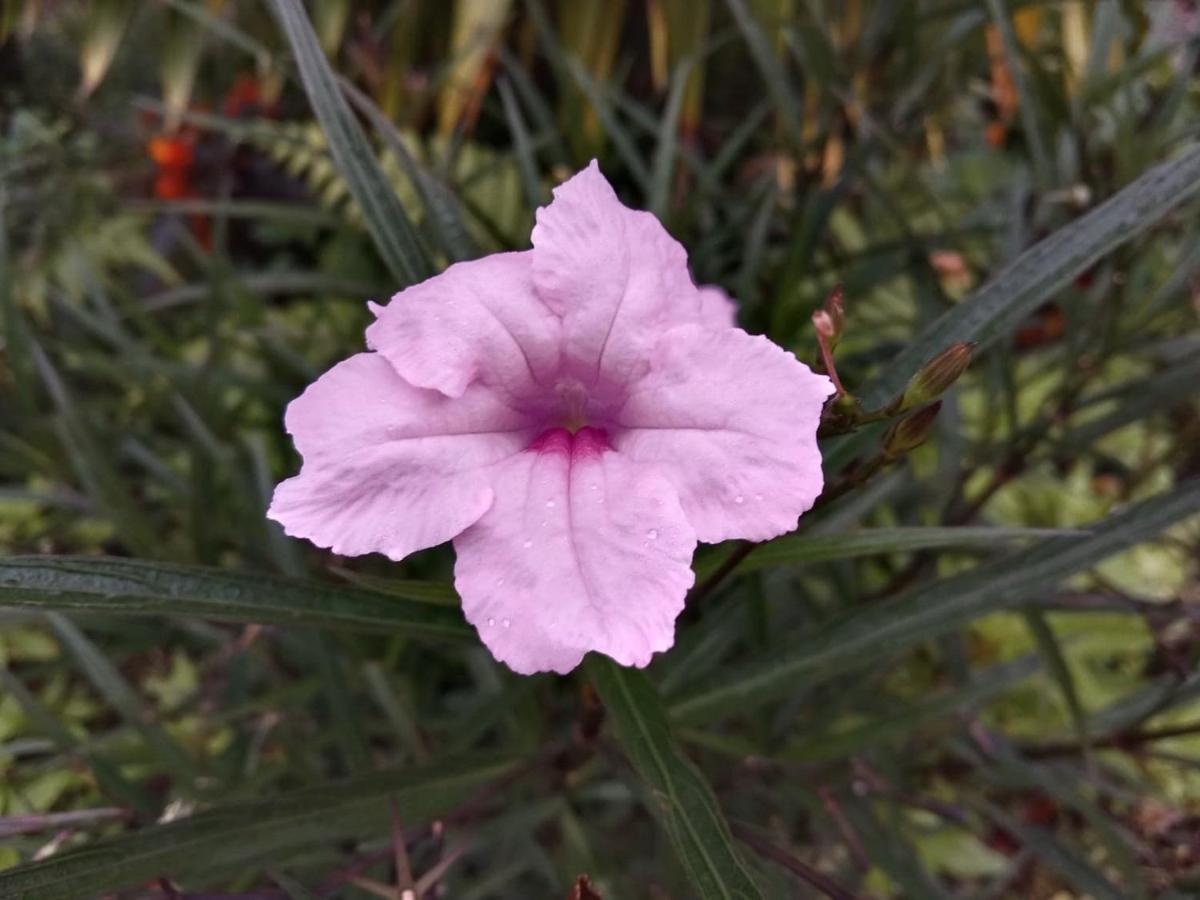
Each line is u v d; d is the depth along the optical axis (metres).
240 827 0.10
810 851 0.20
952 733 0.16
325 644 0.14
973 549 0.17
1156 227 0.15
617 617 0.08
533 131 0.32
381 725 0.17
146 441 0.22
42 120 0.30
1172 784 0.20
